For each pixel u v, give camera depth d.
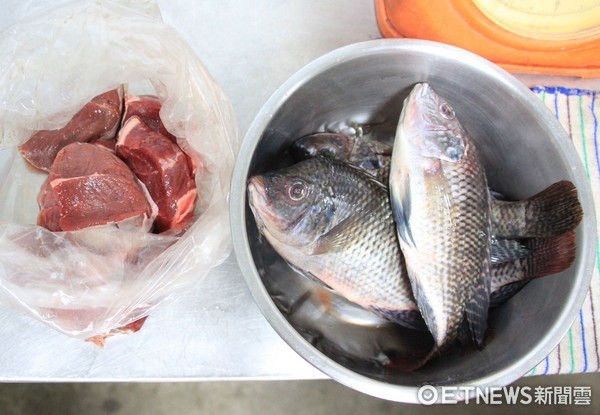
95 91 0.78
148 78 0.77
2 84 0.73
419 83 0.73
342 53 0.71
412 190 0.70
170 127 0.76
